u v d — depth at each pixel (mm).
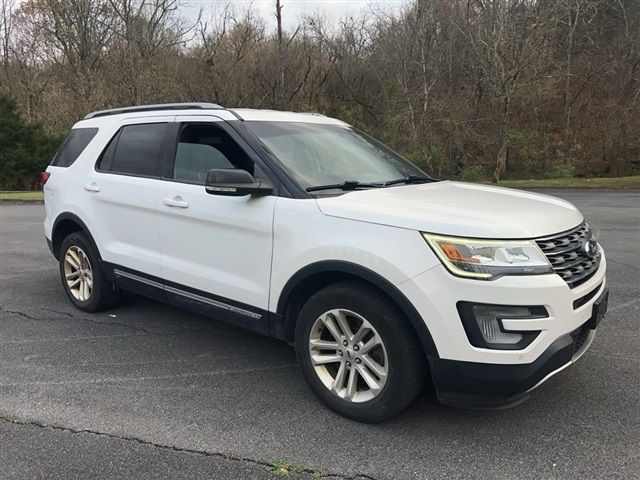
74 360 4316
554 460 2943
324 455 3016
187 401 3643
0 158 25844
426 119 27234
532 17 24141
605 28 33406
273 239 3562
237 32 31312
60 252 5578
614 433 3197
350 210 3258
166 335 4852
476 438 3166
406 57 28203
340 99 33531
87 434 3246
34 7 34219
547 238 3031
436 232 2955
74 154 5438
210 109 4238
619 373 3953
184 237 4168
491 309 2846
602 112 33219
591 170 31656
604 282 3559
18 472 2883
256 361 4301
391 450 3057
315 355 3498
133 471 2887
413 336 3096
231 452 3053
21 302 5828
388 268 3025
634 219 11445
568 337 3008
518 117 33125
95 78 29156
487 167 31641
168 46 30594
